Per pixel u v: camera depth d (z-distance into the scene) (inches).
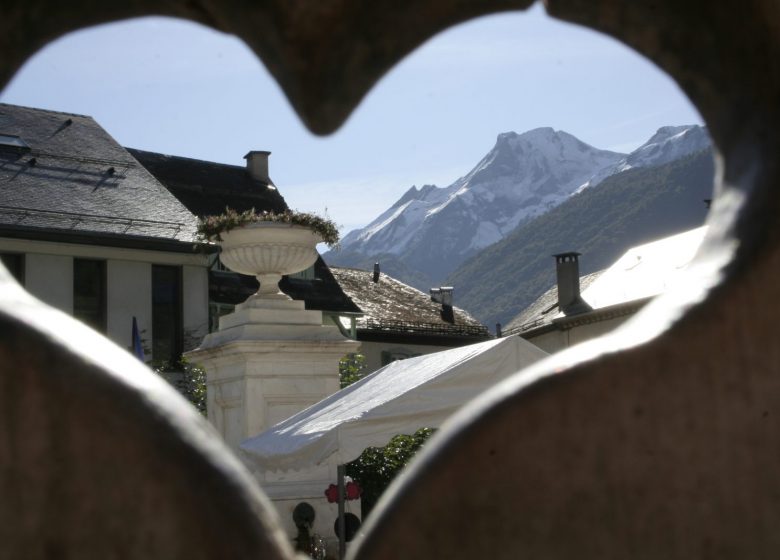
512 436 33.0
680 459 34.0
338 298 1402.6
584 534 33.2
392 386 358.0
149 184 1201.4
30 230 1053.8
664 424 34.0
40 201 1107.3
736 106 39.0
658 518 33.6
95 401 30.9
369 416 324.5
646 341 34.3
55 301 1072.2
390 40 36.9
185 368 779.4
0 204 1081.4
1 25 37.2
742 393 34.5
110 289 1098.7
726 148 39.3
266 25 35.8
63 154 1191.6
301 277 1391.5
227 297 1232.8
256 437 390.6
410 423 328.8
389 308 1646.2
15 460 31.1
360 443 324.5
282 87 37.1
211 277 1239.5
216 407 471.8
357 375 749.3
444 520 32.5
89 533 31.0
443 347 1624.0
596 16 39.6
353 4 35.5
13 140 1173.7
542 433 33.3
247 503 31.0
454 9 37.0
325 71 36.4
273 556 30.8
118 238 1096.8
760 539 34.1
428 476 32.6
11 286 33.3
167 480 30.8
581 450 33.4
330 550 416.5
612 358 33.9
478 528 32.6
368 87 37.4
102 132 1259.8
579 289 1622.8
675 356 34.4
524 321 1759.4
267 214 458.0
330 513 430.9
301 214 459.5
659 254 1585.9
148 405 31.2
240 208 1398.9
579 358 33.9
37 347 31.2
